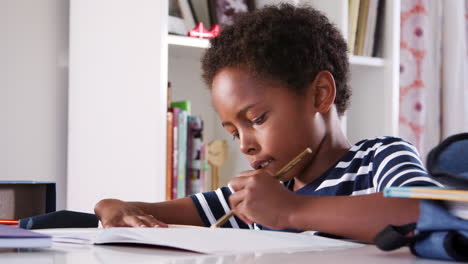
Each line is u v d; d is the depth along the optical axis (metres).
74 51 2.26
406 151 1.01
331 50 1.23
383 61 2.44
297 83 1.12
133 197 2.11
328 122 1.19
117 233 0.73
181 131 2.11
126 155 2.14
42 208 1.33
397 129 2.44
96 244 0.76
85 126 2.24
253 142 1.12
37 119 2.34
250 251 0.66
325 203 0.79
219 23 2.21
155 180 2.04
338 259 0.58
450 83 2.71
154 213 1.25
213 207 1.31
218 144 2.33
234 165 2.40
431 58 2.69
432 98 2.69
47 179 2.35
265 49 1.11
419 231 0.59
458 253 0.56
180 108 2.18
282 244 0.72
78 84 2.25
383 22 2.46
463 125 2.71
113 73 2.18
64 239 0.80
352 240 0.84
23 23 2.33
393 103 2.42
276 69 1.10
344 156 1.17
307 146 1.15
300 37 1.16
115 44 2.18
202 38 2.17
